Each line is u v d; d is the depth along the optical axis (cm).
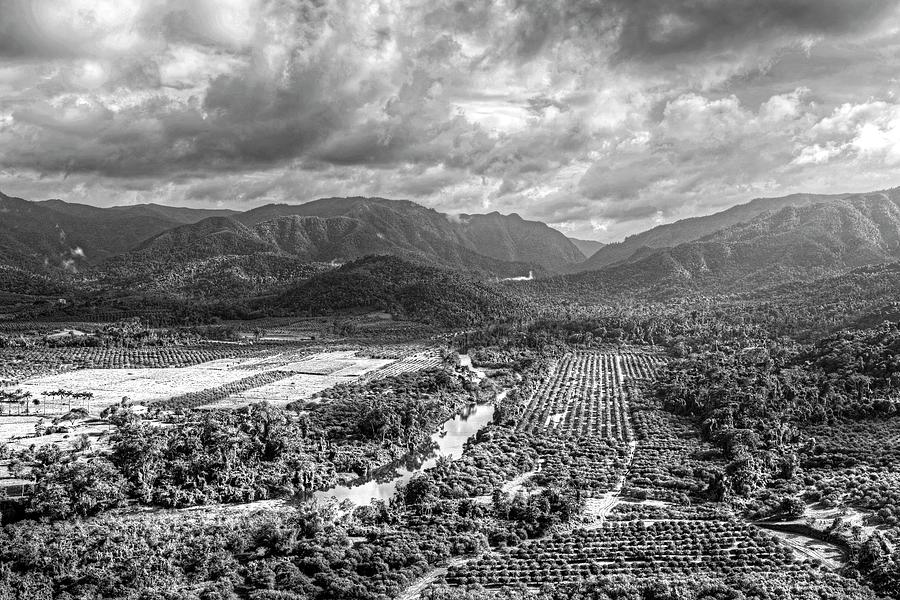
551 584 16375
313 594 16288
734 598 15238
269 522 19712
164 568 17425
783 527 19688
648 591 15700
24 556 17162
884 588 15938
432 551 17912
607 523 19850
